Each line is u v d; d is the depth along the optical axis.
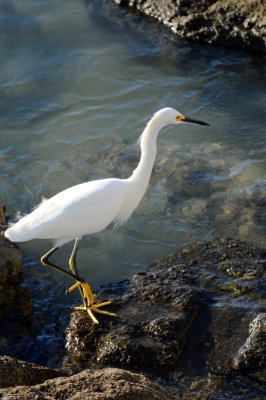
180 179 11.88
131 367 7.90
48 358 8.39
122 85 14.32
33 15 16.31
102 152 12.62
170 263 9.44
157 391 6.82
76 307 8.66
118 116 13.54
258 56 14.84
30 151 12.73
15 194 11.74
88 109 13.74
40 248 10.78
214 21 15.03
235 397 7.54
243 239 10.64
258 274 9.08
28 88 14.29
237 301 8.65
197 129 13.13
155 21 15.86
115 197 8.77
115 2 16.52
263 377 7.71
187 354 8.03
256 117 13.38
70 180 11.99
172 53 15.05
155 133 9.02
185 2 15.42
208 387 7.65
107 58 15.01
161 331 8.12
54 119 13.51
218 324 8.34
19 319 9.03
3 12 16.36
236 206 11.28
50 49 15.32
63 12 16.41
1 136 13.09
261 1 14.72
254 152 12.51
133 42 15.41
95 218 8.62
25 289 9.08
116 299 8.73
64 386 6.59
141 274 9.13
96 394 6.41
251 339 7.96
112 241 10.80
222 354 7.99
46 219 8.41
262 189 11.59
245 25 14.76
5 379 7.14
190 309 8.42
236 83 14.24
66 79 14.52
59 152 12.69
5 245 9.04
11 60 15.03
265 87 14.13
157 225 11.02
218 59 14.85
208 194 11.55
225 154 12.46
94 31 15.77
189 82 14.31
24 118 13.54
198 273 9.12
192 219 11.08
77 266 10.37
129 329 8.20
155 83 14.32
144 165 9.05
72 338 8.38
